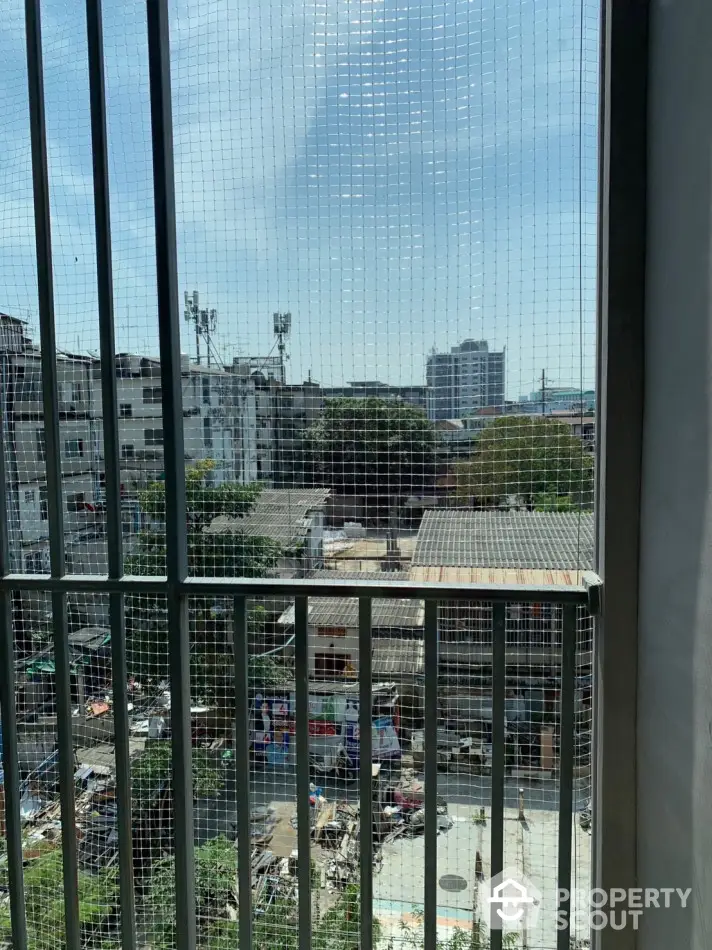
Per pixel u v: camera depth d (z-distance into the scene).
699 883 0.84
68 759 1.31
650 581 1.02
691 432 0.86
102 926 1.35
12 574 1.31
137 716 1.37
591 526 1.23
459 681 1.25
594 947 1.13
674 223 0.92
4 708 1.34
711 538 0.80
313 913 1.28
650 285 1.02
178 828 1.26
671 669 0.93
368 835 1.21
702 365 0.82
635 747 1.09
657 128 0.98
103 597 1.39
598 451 1.13
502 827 1.18
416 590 1.15
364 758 1.20
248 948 1.22
